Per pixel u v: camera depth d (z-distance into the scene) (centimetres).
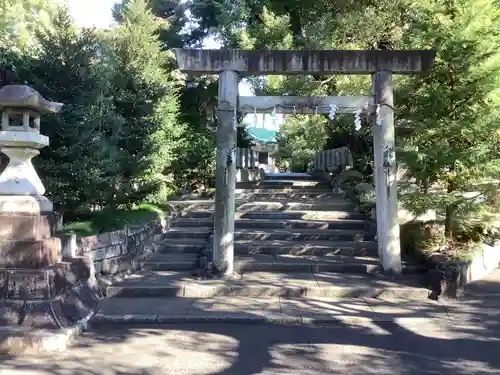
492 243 905
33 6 912
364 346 523
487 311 640
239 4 1478
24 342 500
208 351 509
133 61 1061
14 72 773
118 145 955
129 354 500
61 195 779
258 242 952
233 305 659
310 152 1998
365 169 1289
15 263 547
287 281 755
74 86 782
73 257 660
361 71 780
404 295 706
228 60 771
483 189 805
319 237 979
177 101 1362
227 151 777
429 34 788
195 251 949
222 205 779
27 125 573
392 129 786
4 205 570
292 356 496
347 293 709
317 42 1167
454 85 796
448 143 802
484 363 477
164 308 644
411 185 930
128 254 817
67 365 469
